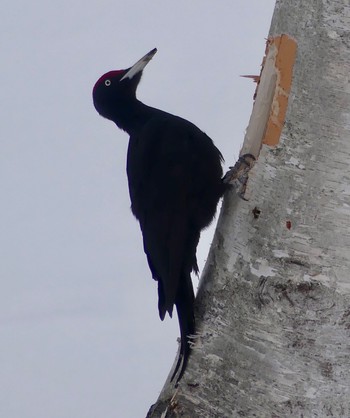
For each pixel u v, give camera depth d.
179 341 8.60
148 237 9.29
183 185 9.30
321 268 7.54
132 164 9.83
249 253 7.80
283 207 7.66
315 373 7.53
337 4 7.60
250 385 7.67
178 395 8.00
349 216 7.53
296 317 7.55
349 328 7.53
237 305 7.82
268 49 8.05
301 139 7.63
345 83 7.55
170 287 8.52
